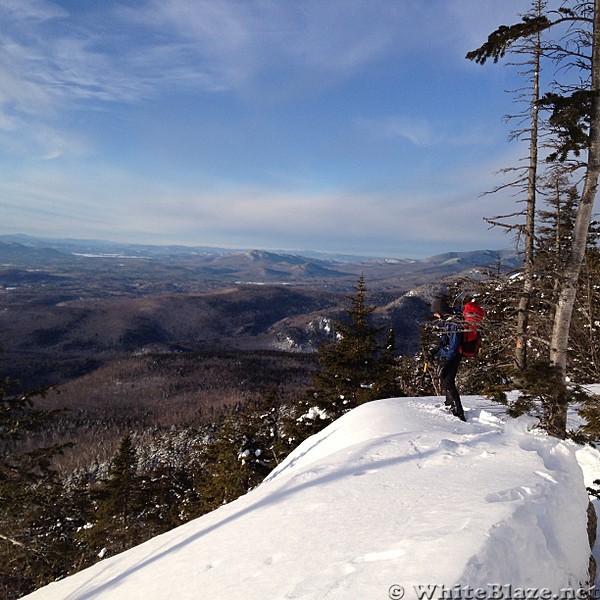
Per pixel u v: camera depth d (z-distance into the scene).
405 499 3.64
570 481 4.27
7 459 12.05
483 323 6.79
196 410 162.62
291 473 5.84
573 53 6.15
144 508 32.41
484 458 4.60
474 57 6.84
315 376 20.53
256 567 2.99
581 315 10.01
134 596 3.43
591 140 5.90
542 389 6.06
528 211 13.09
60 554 13.68
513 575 2.70
